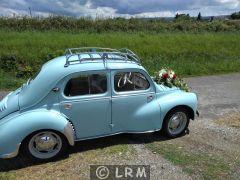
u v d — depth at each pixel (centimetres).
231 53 2005
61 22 2333
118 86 695
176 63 1691
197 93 1232
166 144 745
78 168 635
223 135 812
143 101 724
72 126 670
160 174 620
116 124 707
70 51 725
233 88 1330
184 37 2205
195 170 636
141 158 675
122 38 1962
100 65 677
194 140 774
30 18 2261
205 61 1809
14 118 622
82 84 664
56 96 648
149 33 2366
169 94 758
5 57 1420
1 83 1243
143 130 735
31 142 633
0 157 619
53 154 655
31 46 1616
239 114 984
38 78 655
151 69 1555
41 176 608
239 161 678
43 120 625
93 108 676
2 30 2020
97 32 2289
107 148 716
